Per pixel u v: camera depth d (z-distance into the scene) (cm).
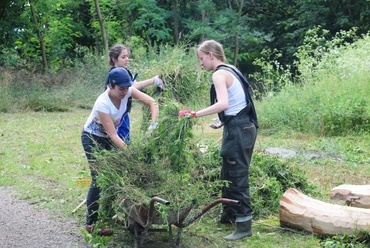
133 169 535
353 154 1024
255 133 574
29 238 584
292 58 2903
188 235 582
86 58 2217
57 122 1510
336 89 1370
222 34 2680
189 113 539
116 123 563
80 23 2864
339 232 557
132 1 2700
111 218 543
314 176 841
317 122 1269
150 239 570
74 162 959
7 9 2316
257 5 3047
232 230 598
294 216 587
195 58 693
